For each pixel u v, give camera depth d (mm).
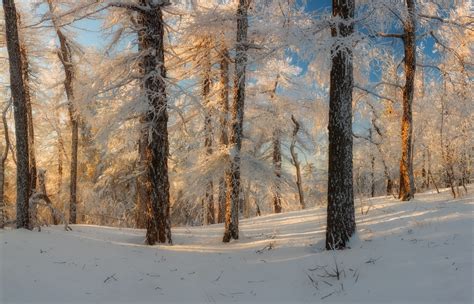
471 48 14461
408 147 12492
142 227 17328
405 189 12414
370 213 10961
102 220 25344
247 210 25000
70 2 15109
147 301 6109
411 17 11703
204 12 11812
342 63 8141
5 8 9648
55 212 10844
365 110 18609
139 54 10406
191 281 7148
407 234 7785
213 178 15656
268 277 7148
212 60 13781
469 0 13352
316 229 11227
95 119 13406
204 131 16922
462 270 5258
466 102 12844
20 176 9672
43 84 18062
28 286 6121
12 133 20641
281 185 21719
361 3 10109
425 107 16031
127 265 7801
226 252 9422
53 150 24922
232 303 5980
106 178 23344
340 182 8141
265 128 21172
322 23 8180
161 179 10578
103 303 5902
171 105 10148
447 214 8516
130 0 10617
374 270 6223
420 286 5172
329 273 6617
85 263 7547
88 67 17062
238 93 11445
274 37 8680
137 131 10789
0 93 17516
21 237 8422
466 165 12414
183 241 11312
